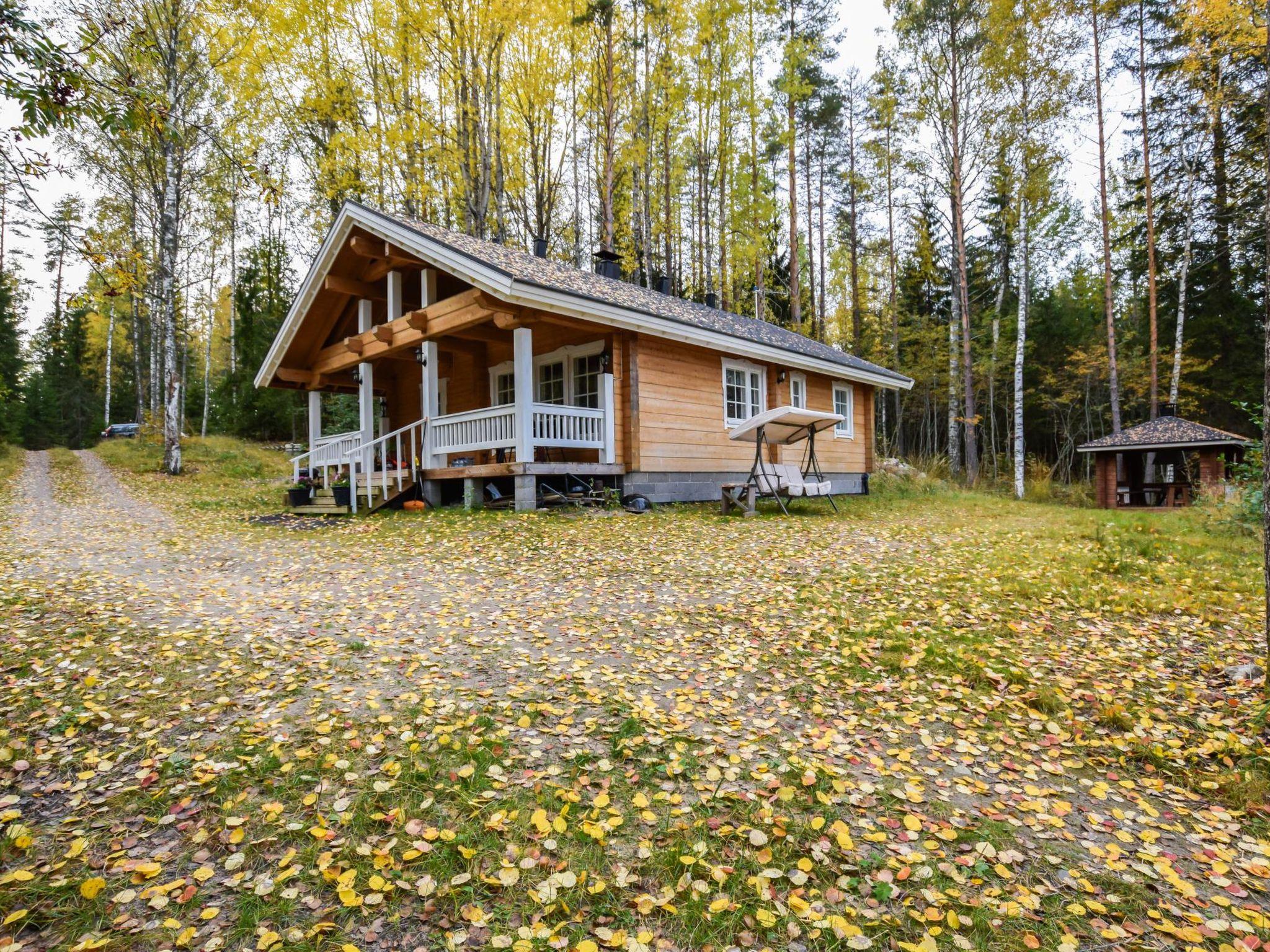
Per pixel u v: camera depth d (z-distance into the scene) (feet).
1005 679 12.25
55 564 21.80
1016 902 6.56
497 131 60.70
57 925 6.07
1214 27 40.91
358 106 60.95
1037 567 20.26
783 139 68.80
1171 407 45.98
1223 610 15.96
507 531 26.73
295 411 82.33
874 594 17.47
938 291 101.40
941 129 58.80
